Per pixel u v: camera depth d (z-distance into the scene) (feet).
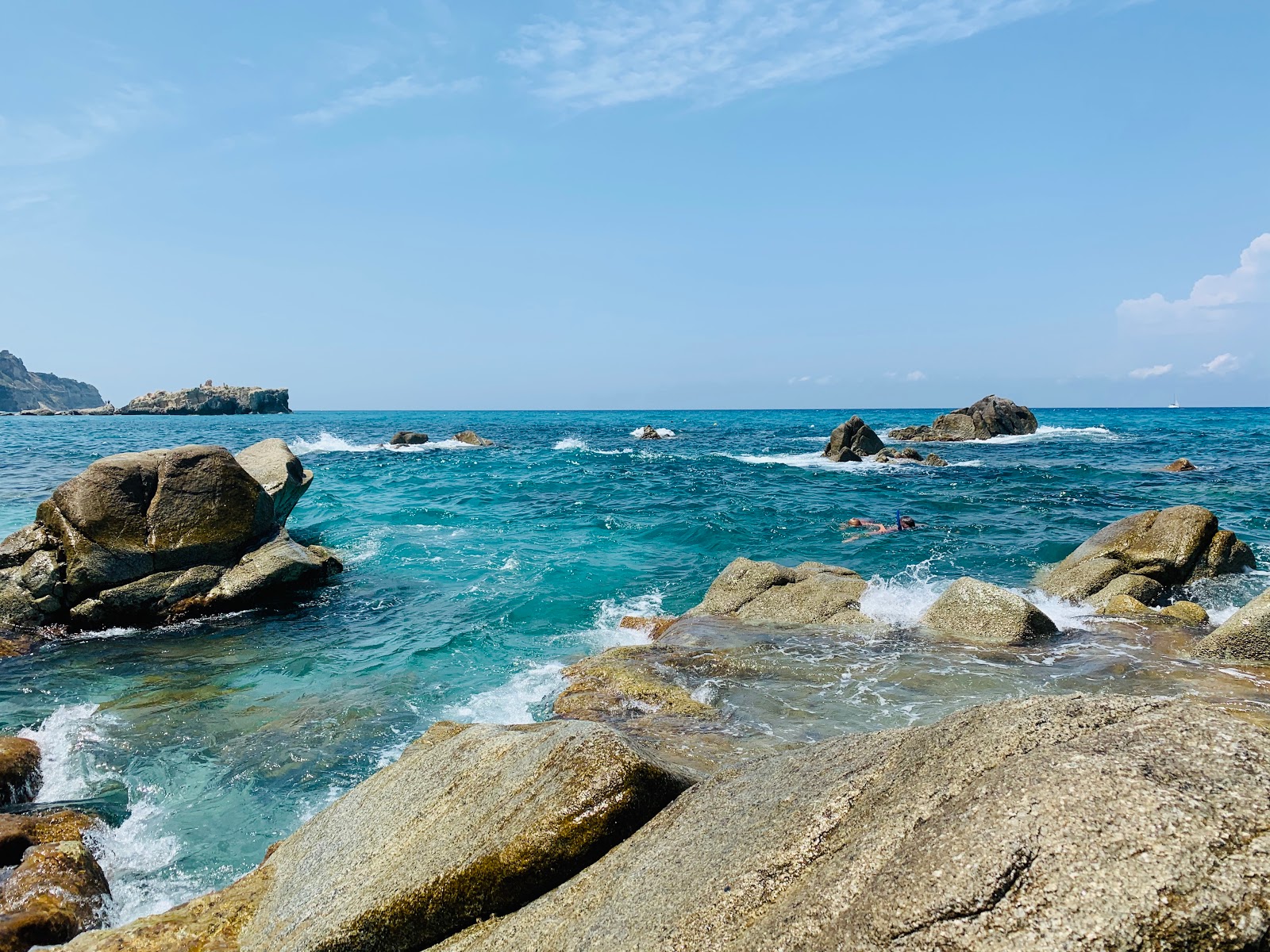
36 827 23.79
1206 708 11.02
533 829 15.70
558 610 48.70
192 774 28.37
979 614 39.52
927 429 196.65
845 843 11.75
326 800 26.50
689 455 164.35
